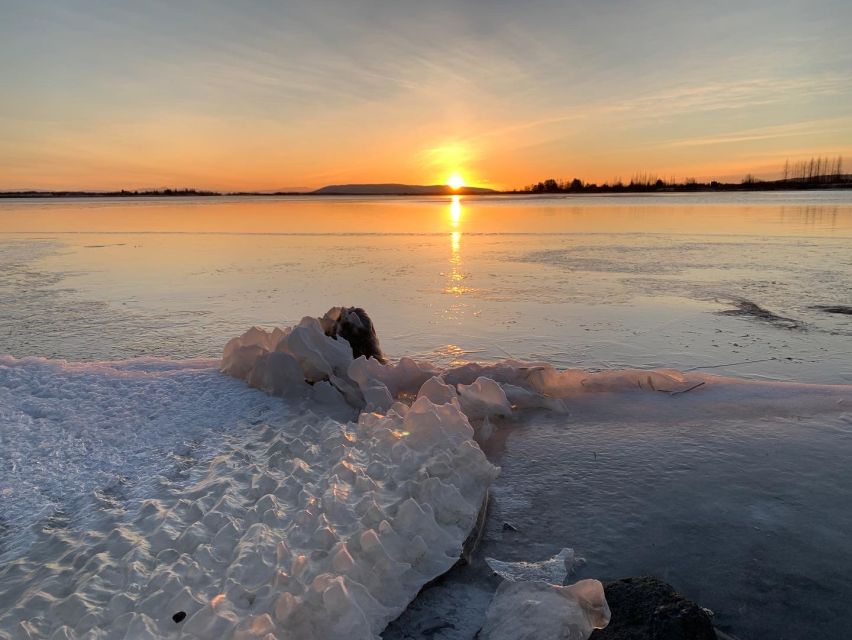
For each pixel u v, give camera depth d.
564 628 2.41
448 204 66.38
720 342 7.59
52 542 2.94
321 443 4.03
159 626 2.29
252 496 3.32
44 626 2.33
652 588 2.60
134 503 3.30
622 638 2.35
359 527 2.89
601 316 9.06
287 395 5.07
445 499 3.22
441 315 9.27
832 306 9.52
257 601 2.42
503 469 4.05
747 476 3.83
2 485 3.47
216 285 12.19
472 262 15.16
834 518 3.34
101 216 40.56
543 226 27.23
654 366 6.71
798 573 2.88
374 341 6.36
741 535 3.20
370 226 28.45
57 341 8.14
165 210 51.44
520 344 7.64
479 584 2.86
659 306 9.70
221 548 2.81
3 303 10.61
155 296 11.14
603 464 4.07
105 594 2.51
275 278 12.96
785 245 17.64
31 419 4.41
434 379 4.96
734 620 2.59
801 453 4.13
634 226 26.09
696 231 22.94
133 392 5.04
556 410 5.07
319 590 2.38
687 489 3.69
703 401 5.18
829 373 6.39
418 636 2.50
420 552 2.84
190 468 3.74
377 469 3.54
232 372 5.52
